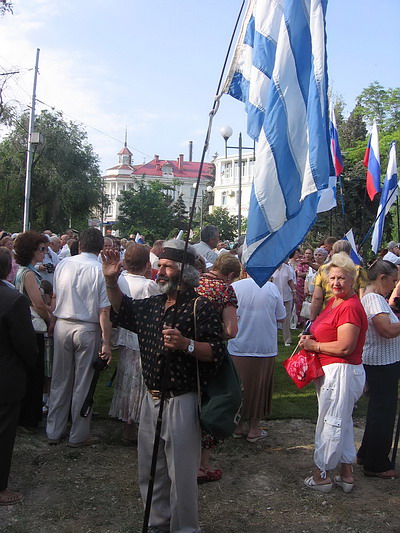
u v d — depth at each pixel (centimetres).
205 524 376
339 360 409
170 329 296
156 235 5012
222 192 6950
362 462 481
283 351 895
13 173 3450
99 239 502
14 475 434
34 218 3569
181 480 315
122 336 489
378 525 381
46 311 500
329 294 594
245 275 551
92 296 477
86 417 489
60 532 359
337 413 409
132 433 499
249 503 407
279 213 383
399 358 455
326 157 382
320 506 405
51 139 3497
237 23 321
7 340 383
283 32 392
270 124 388
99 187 3784
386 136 2950
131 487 422
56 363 492
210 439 420
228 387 314
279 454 498
